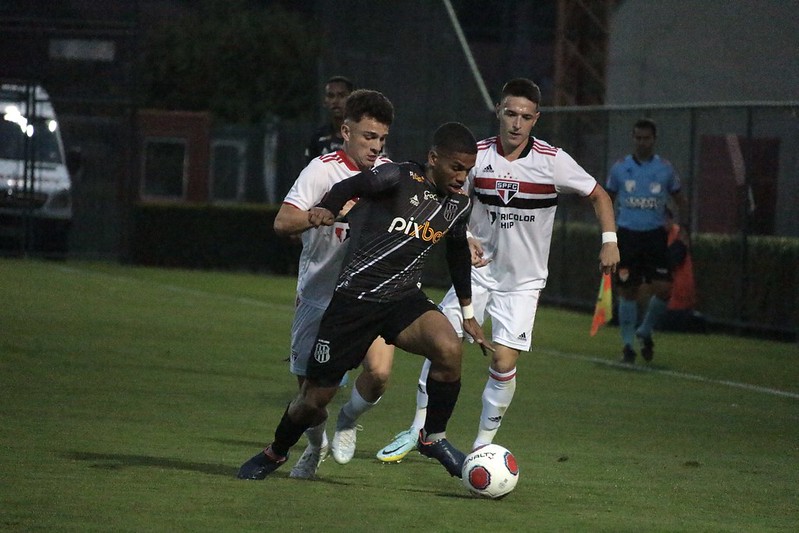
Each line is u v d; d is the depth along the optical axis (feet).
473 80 206.08
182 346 123.75
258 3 388.78
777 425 92.27
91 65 233.96
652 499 62.69
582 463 73.20
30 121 225.35
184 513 53.72
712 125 162.09
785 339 155.12
